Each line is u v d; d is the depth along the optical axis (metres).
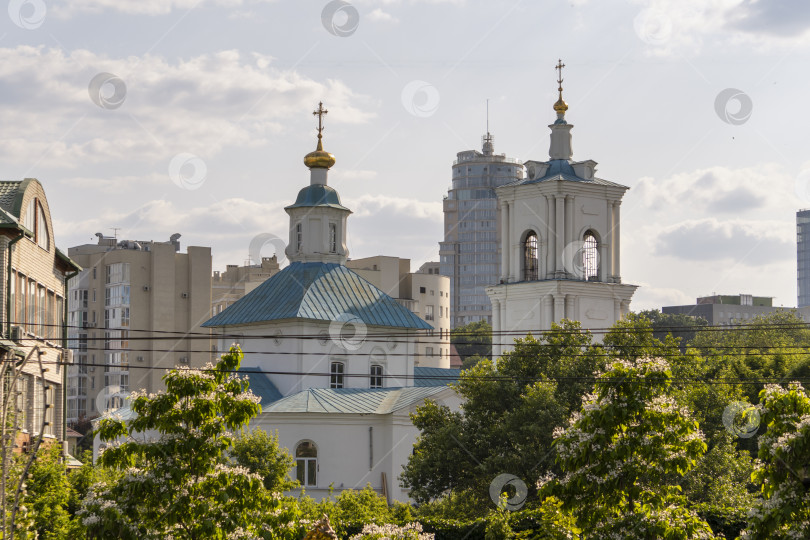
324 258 156.38
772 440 52.75
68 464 88.44
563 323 115.38
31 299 82.00
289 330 146.62
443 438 108.69
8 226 74.00
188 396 55.81
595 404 55.44
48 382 86.31
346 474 132.75
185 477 55.34
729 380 124.19
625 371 55.75
